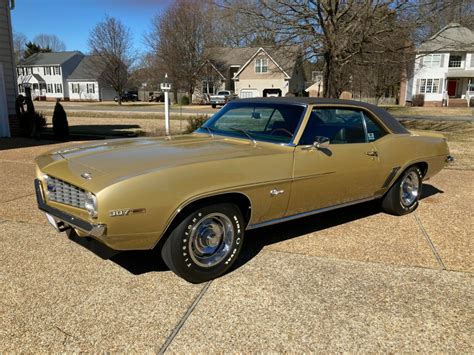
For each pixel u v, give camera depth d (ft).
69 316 9.29
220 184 10.52
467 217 17.11
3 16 39.32
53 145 35.86
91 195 9.33
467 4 40.40
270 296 10.34
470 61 138.31
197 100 160.15
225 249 11.25
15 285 10.61
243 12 42.93
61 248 13.00
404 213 17.24
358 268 12.03
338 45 41.01
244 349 8.32
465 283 11.25
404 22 40.14
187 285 10.79
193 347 8.36
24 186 20.81
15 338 8.49
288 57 45.85
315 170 12.80
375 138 15.49
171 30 148.66
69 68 210.18
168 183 9.78
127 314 9.43
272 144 12.80
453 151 37.14
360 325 9.21
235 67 160.66
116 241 9.58
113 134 47.85
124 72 154.92
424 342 8.68
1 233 14.23
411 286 11.02
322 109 13.75
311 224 15.89
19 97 40.91
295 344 8.52
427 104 139.13
